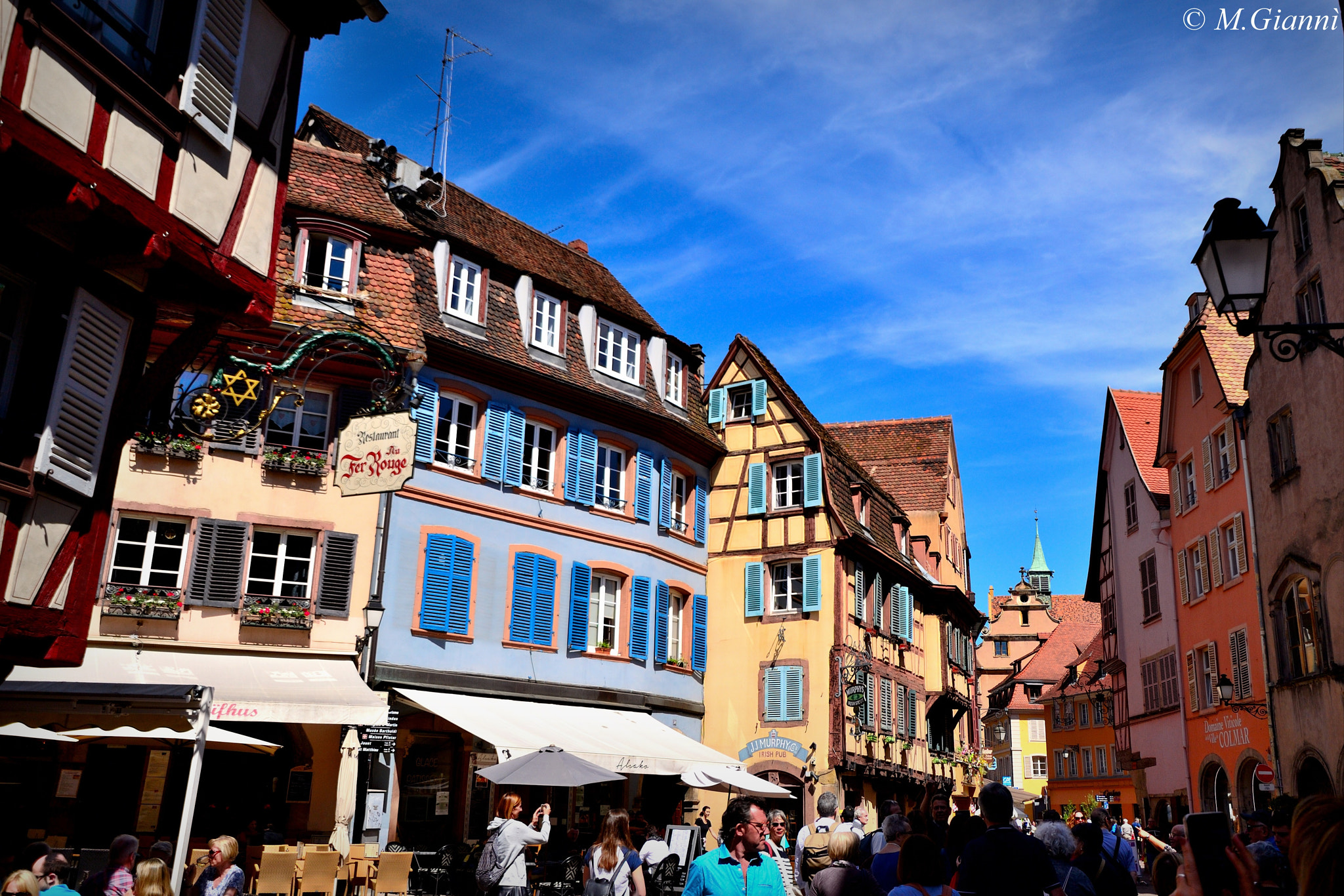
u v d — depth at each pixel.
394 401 16.56
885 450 43.72
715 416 32.03
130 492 18.25
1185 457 29.92
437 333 21.69
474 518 22.12
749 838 6.78
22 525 8.77
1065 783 64.56
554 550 23.72
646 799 26.06
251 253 10.66
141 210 9.09
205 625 18.38
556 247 29.41
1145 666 33.22
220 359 18.73
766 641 29.55
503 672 22.08
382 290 21.23
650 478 26.84
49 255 9.02
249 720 16.52
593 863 9.59
